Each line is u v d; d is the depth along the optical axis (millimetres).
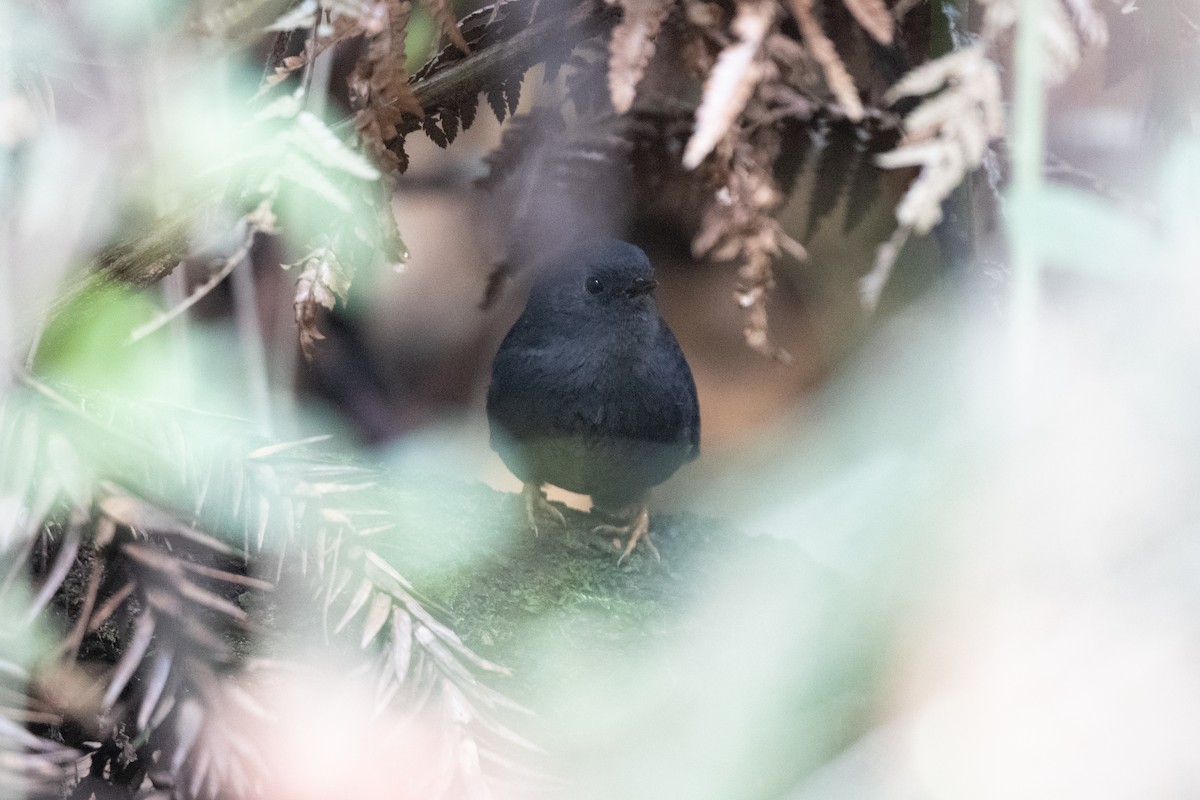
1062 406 3619
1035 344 3426
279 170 3682
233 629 3686
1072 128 3777
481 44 3734
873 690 3729
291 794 3654
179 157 3676
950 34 3709
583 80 3770
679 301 4133
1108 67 3711
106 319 3701
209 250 3766
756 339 3711
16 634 3459
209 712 3404
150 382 3766
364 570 3672
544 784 3604
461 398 4051
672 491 4078
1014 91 3721
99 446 3576
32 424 3551
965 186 3727
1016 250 3307
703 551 3801
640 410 3836
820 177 3762
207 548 3680
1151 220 3709
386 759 3607
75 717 3670
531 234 3797
